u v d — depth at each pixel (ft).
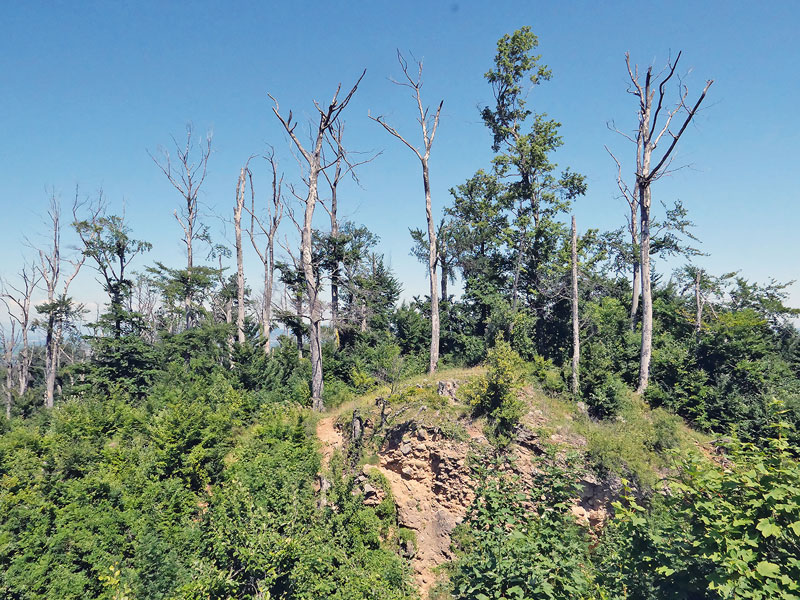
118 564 42.04
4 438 68.69
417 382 67.51
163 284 130.41
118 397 91.50
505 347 60.08
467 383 60.08
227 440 62.90
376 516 50.83
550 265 96.68
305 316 80.43
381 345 96.58
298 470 54.75
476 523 26.61
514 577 21.71
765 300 92.27
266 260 127.24
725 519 19.40
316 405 77.66
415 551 47.65
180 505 49.16
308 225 83.30
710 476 20.80
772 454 21.53
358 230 132.36
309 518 45.39
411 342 104.73
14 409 131.64
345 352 97.60
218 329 119.34
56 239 136.05
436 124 88.43
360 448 59.36
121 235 125.59
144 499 49.14
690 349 69.82
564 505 25.31
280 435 63.05
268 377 85.61
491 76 107.04
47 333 132.46
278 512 44.14
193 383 91.35
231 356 91.66
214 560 38.40
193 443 58.08
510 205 105.09
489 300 91.35
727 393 61.16
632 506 22.99
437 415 56.85
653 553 21.39
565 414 56.13
